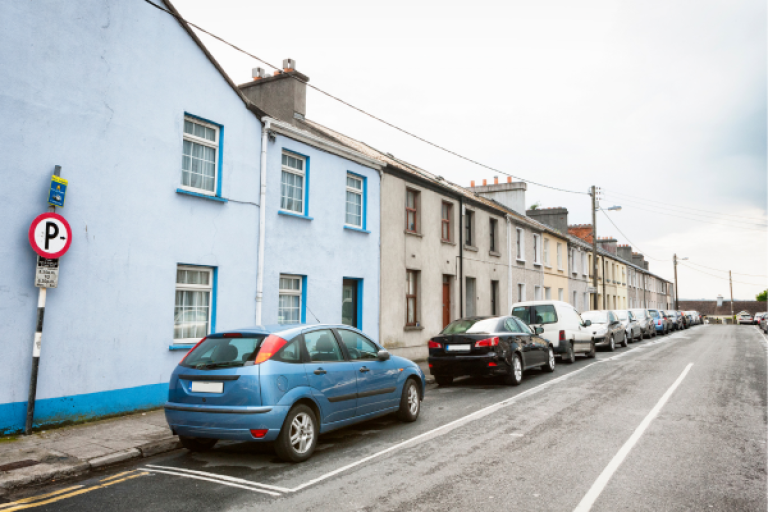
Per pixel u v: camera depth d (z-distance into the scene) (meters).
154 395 8.75
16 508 4.52
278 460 5.97
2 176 6.93
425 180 17.27
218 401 5.64
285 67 15.32
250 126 10.95
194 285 9.73
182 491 4.92
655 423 7.55
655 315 34.66
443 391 11.17
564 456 5.93
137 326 8.54
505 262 23.05
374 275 14.77
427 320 17.08
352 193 14.43
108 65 8.29
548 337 15.82
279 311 11.78
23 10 7.25
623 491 4.79
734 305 101.06
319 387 6.21
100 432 7.06
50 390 7.34
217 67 10.21
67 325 7.58
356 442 6.78
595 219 27.92
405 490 4.86
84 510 4.46
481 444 6.53
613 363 15.73
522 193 27.91
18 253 7.05
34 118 7.31
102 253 8.09
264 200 11.10
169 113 9.24
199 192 9.88
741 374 12.78
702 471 5.35
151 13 9.01
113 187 8.28
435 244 17.81
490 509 4.38
